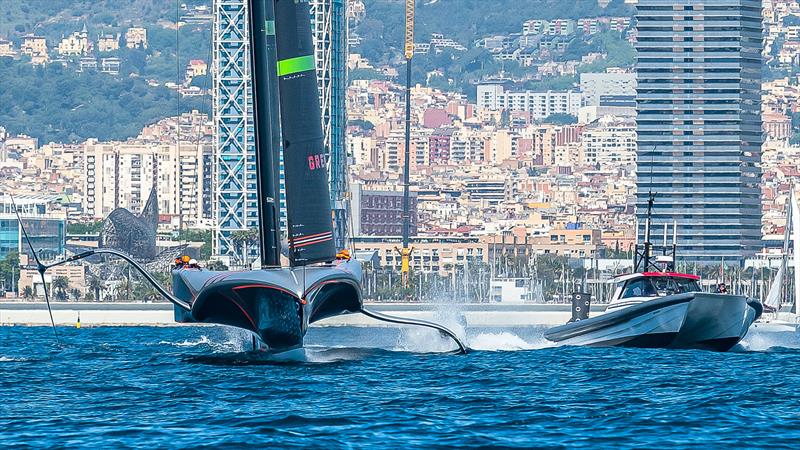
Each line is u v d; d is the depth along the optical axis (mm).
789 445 154125
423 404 183375
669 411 177250
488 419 170875
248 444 153750
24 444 154500
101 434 160375
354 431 161750
